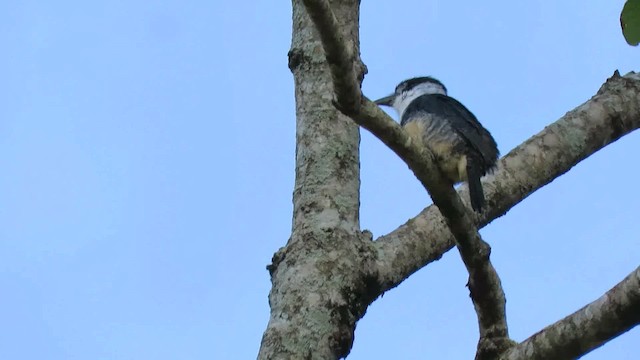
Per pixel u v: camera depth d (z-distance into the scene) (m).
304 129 9.50
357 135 9.55
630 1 7.99
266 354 8.14
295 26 10.35
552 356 7.45
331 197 9.02
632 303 7.09
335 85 7.51
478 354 8.20
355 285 8.62
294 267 8.59
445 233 9.38
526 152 10.46
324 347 8.19
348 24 10.30
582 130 10.64
